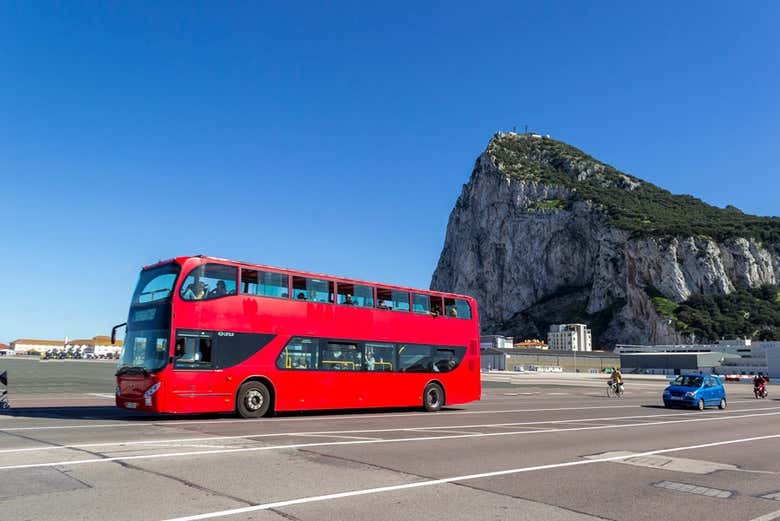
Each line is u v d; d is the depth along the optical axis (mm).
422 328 23344
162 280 17406
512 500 7785
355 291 21375
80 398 26609
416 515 6863
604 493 8430
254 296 18516
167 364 16266
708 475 10156
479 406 27750
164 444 11656
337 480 8617
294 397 18859
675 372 118875
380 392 21328
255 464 9680
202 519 6355
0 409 20391
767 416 24859
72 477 8297
